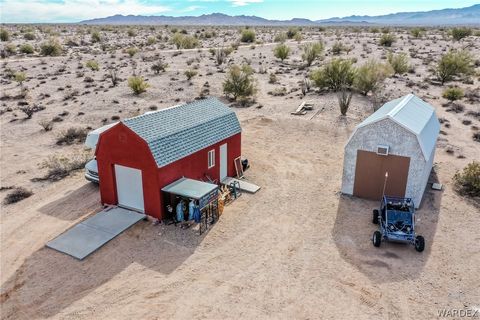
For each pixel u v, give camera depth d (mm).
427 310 13164
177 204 18750
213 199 18516
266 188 22297
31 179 23875
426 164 19141
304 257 16047
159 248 16703
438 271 15086
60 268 15500
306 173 24281
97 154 19328
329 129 31922
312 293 14000
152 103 40250
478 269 15172
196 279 14773
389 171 19781
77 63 67188
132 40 114000
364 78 39625
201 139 20516
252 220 18891
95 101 40875
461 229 17859
